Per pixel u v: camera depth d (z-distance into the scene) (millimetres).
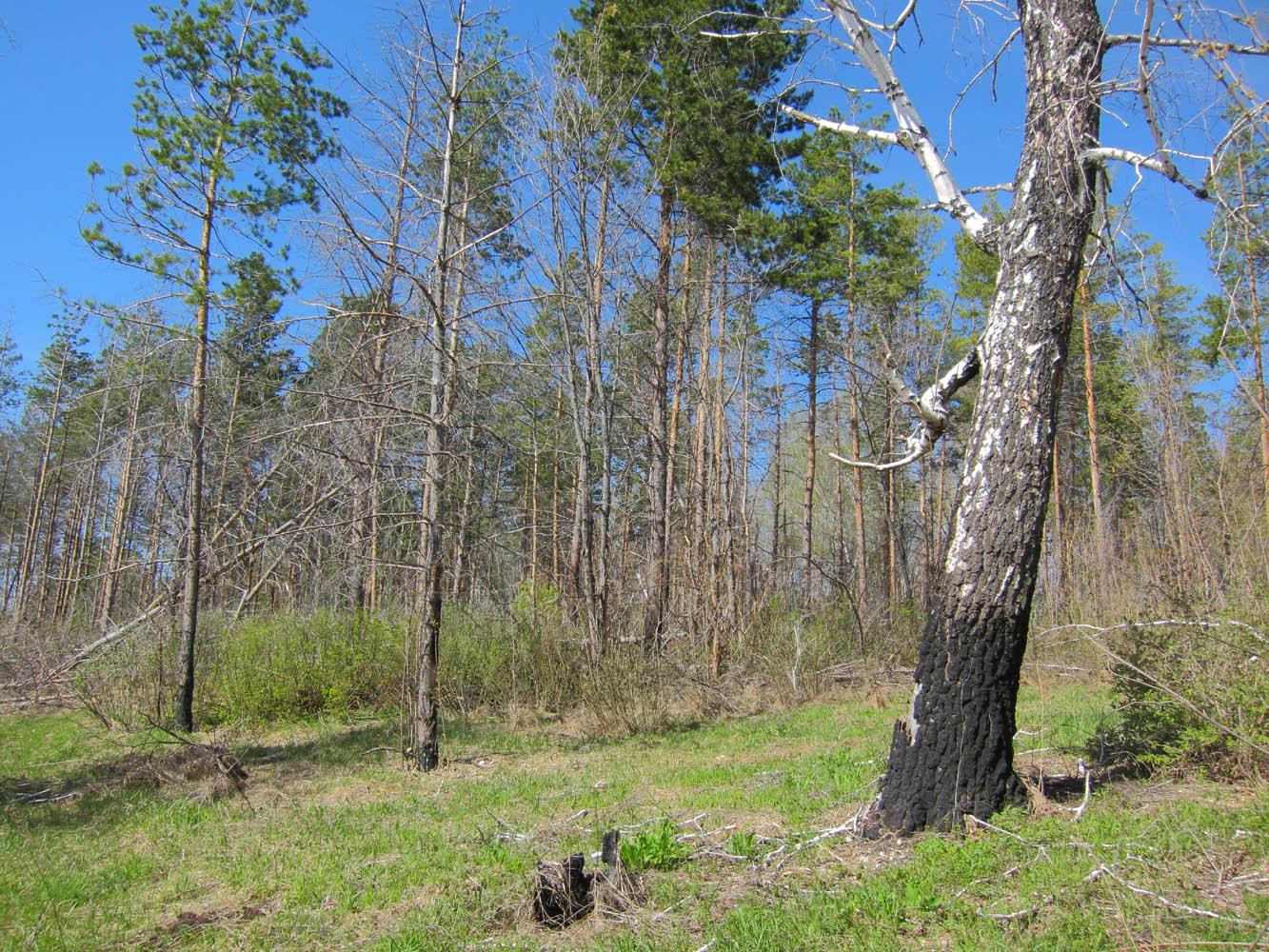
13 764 11156
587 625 14461
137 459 17797
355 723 13570
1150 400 11359
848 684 15023
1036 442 5039
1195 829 4324
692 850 5312
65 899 5605
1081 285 6469
